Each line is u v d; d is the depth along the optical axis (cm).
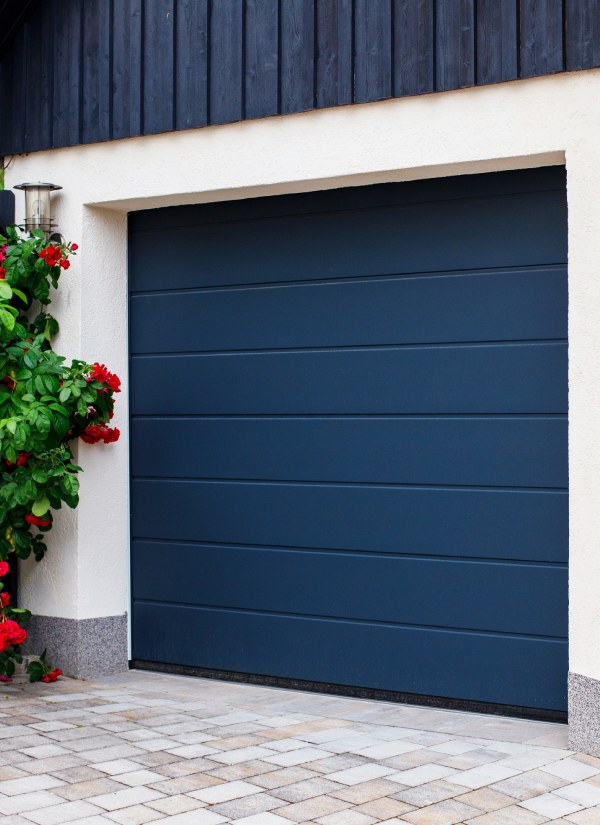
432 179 551
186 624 627
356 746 478
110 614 635
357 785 425
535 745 484
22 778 426
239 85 571
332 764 451
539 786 428
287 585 593
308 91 551
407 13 523
